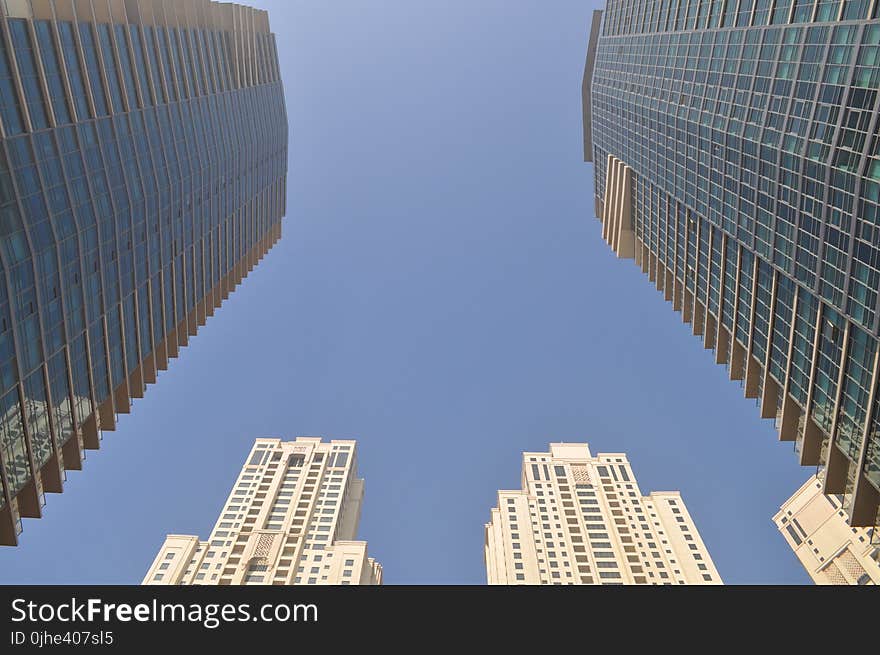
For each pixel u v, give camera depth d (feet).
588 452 459.32
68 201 142.31
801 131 147.95
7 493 120.98
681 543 370.32
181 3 223.30
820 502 293.64
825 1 137.90
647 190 287.48
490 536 443.73
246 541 366.02
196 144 230.68
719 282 208.13
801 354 156.04
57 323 138.92
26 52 127.85
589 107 406.82
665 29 248.32
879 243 119.55
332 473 434.71
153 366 201.26
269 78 343.26
